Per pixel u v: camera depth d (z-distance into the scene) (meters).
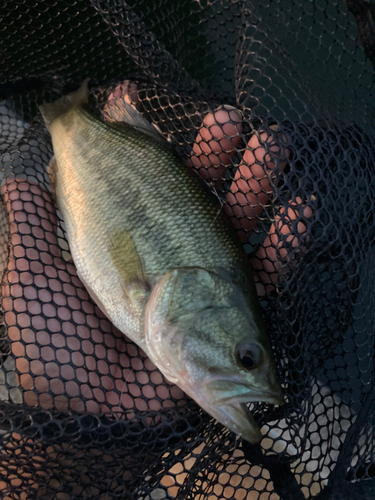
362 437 0.21
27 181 0.25
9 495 0.19
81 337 0.23
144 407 0.23
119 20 0.23
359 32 0.23
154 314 0.21
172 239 0.21
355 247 0.21
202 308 0.20
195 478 0.20
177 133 0.25
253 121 0.22
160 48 0.25
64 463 0.19
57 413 0.19
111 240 0.22
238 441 0.20
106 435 0.20
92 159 0.23
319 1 0.26
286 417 0.21
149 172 0.22
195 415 0.21
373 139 0.23
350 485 0.19
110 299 0.22
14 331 0.22
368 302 0.22
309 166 0.21
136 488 0.20
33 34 0.28
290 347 0.20
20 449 0.19
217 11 0.26
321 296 0.22
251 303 0.21
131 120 0.24
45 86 0.29
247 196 0.23
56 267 0.23
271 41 0.24
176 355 0.20
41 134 0.27
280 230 0.20
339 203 0.21
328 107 0.25
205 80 0.28
